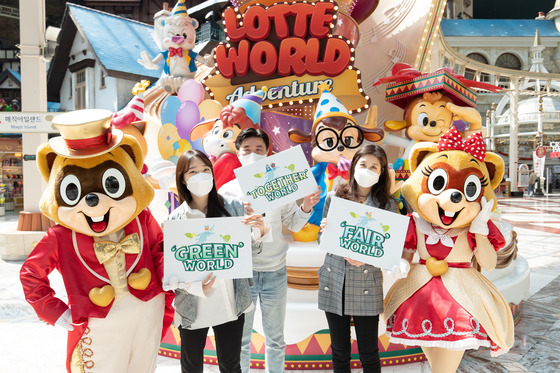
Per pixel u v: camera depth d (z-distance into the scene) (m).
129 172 2.37
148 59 5.83
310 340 3.61
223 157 3.89
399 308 2.79
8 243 8.03
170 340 3.89
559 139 32.81
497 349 2.65
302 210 2.82
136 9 24.17
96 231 2.25
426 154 2.98
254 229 2.52
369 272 2.68
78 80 19.08
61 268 2.30
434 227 2.81
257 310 3.60
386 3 5.79
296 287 3.78
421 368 3.62
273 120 5.08
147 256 2.46
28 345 4.15
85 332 2.31
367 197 2.77
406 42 5.71
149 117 5.64
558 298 5.59
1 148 19.28
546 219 13.92
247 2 5.24
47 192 2.32
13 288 6.12
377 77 5.66
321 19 4.77
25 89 8.43
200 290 2.32
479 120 4.50
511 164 26.95
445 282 2.71
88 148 2.28
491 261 2.73
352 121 4.03
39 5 8.50
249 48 4.95
